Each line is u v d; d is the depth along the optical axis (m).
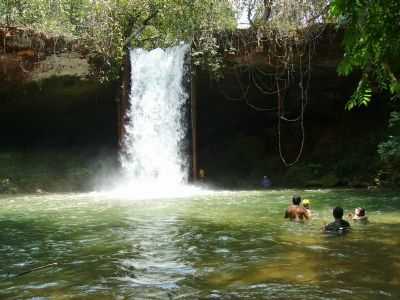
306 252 6.85
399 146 17.66
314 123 26.03
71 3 22.23
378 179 20.31
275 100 24.55
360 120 24.84
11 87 21.83
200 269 5.99
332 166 23.00
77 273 5.96
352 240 7.73
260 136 26.97
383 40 3.74
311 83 22.97
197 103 24.80
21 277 5.83
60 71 21.31
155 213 11.91
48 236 8.86
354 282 5.23
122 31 22.64
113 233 8.99
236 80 22.72
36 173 22.72
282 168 24.95
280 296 4.78
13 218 11.62
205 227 9.47
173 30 23.09
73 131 26.92
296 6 20.09
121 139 22.50
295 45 20.73
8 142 26.50
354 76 22.22
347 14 3.71
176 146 23.45
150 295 4.95
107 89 22.98
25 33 20.27
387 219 10.14
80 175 23.00
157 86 23.19
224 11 21.45
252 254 6.80
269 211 11.98
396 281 5.25
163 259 6.62
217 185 23.33
